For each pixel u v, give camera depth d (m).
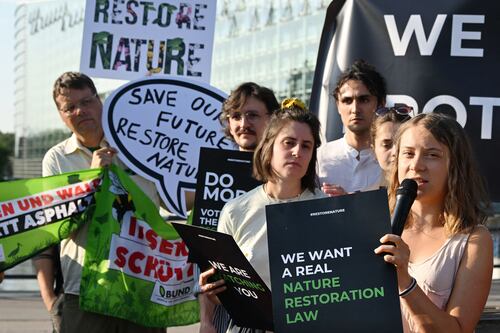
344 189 4.71
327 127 5.11
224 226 3.71
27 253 4.68
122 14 5.14
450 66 4.88
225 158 4.29
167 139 4.90
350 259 2.90
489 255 3.13
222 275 3.44
